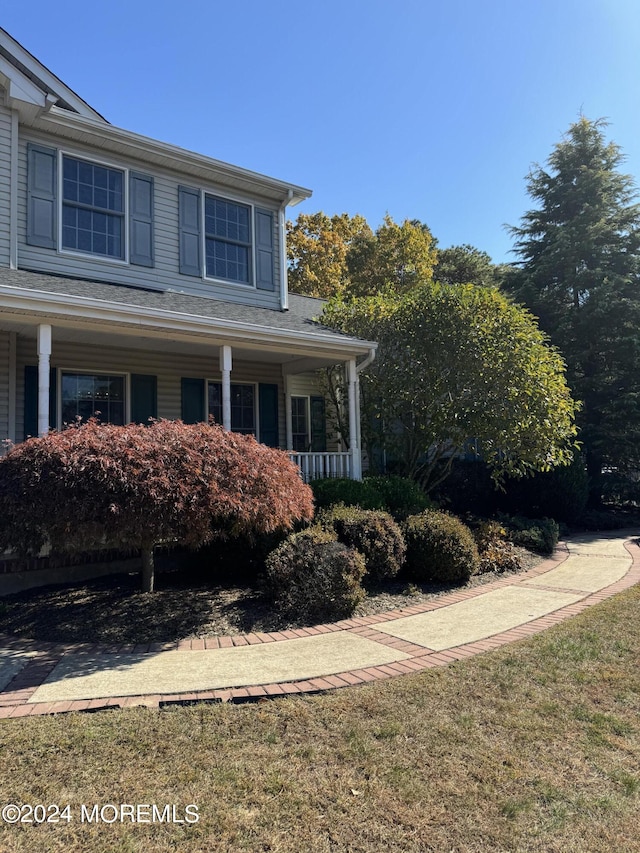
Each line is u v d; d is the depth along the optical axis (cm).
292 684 394
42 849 229
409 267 2280
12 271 829
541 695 376
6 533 527
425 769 288
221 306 999
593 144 1902
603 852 231
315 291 2772
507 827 245
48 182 912
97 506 507
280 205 1191
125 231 985
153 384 1009
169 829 242
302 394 1273
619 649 463
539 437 980
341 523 699
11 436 838
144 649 483
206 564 751
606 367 1697
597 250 1738
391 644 486
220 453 582
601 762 296
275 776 280
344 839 237
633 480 1630
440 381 995
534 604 615
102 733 322
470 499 1315
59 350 916
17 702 366
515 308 1022
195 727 330
